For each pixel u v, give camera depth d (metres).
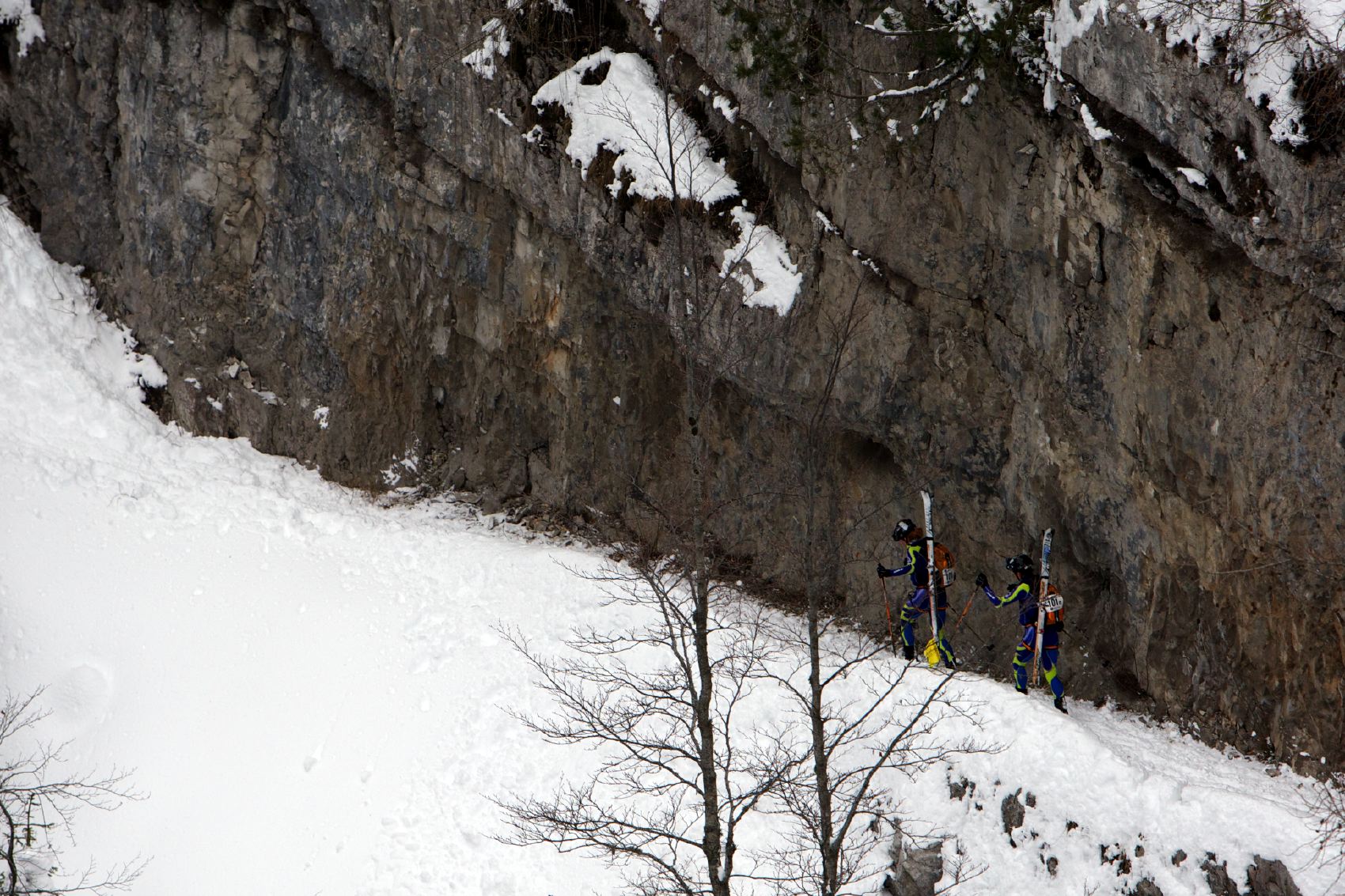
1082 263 12.66
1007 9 12.45
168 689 16.17
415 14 18.23
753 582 16.67
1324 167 10.02
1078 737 11.65
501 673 15.19
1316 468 10.67
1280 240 10.48
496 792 13.74
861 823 12.16
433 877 13.18
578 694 14.34
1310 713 11.05
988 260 13.66
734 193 15.53
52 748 15.60
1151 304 12.01
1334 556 10.64
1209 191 11.00
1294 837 10.01
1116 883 10.75
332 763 14.81
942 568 13.17
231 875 14.00
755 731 13.23
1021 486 14.11
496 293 18.64
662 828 12.53
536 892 12.73
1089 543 13.55
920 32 13.00
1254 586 11.46
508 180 17.59
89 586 17.48
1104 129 11.77
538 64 17.17
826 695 13.32
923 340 14.38
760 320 15.20
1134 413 12.46
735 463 16.97
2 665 16.39
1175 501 12.24
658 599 11.41
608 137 16.22
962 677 12.98
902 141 13.73
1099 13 11.50
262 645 16.59
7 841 14.34
